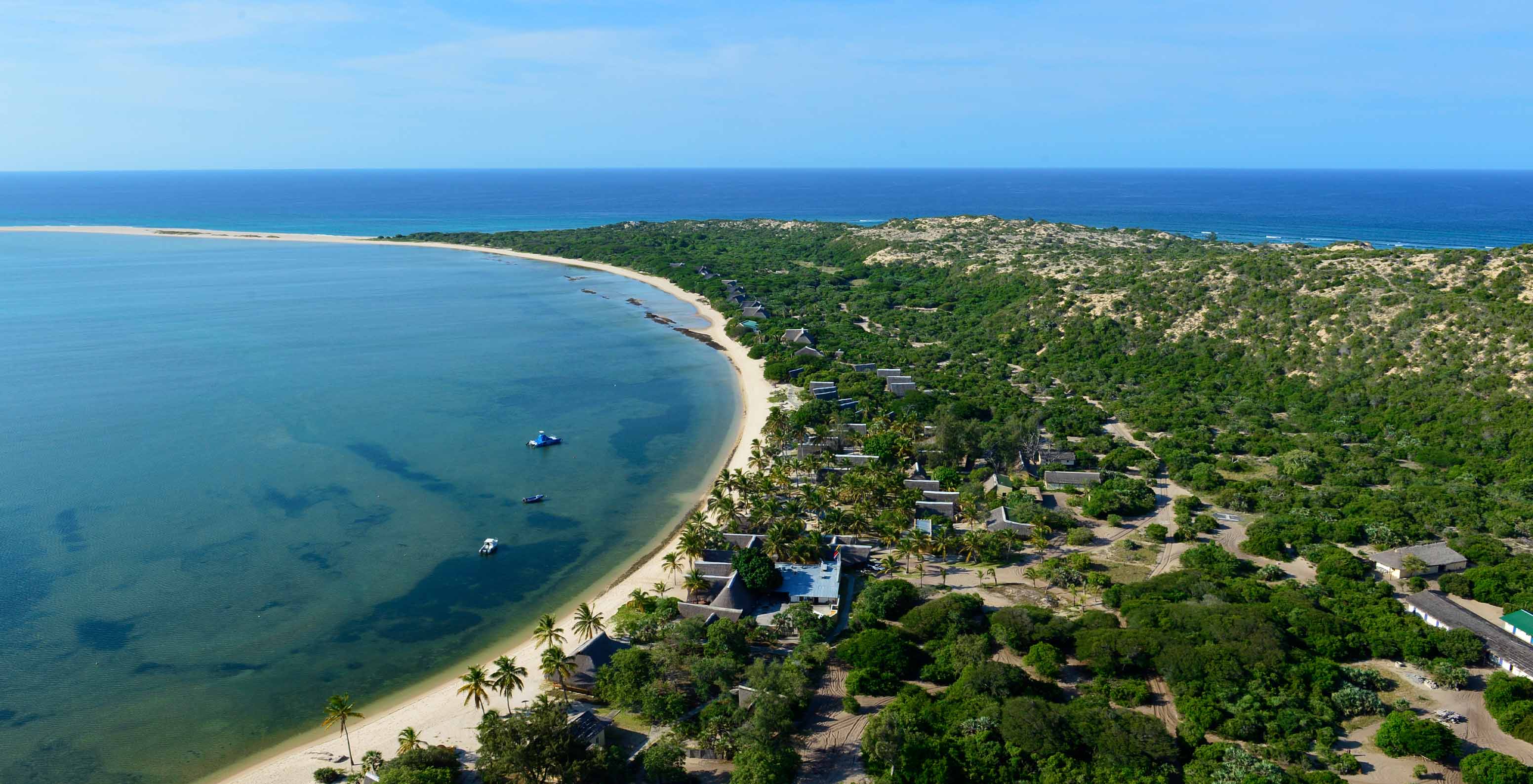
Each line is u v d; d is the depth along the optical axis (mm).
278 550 122062
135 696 89500
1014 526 123438
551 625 94688
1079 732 76125
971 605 98625
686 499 144000
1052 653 89750
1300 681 84500
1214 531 126188
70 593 109062
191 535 126000
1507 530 118562
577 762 72125
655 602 104562
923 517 129250
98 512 132625
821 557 114938
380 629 103312
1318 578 109375
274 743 82688
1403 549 112625
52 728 84312
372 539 126562
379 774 73750
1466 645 89688
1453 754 75938
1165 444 160250
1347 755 75625
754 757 72875
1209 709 80250
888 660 88812
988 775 72625
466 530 130375
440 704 88438
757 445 154250
